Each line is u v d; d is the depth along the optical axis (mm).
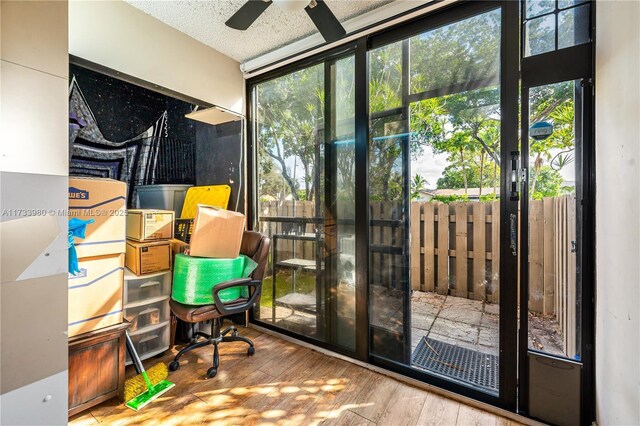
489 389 1691
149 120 3070
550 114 1526
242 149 2789
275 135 2648
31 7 1126
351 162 2199
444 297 1898
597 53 1372
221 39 2379
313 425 1548
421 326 1949
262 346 2420
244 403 1719
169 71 2203
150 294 2170
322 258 2369
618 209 1168
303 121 2455
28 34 1116
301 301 2490
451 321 1876
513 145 1586
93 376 1616
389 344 2037
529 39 1565
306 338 2439
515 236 1593
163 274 2215
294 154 2523
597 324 1390
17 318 1103
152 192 2871
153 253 2129
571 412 1467
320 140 2357
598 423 1381
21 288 1112
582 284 1466
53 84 1181
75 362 1558
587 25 1449
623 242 1127
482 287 1781
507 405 1619
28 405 1128
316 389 1850
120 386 1715
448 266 1881
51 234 1184
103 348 1658
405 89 1934
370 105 2070
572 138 1488
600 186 1349
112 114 2787
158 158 3143
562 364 1487
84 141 2609
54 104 1183
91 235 1631
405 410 1658
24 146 1106
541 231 1556
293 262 2543
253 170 2805
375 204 2074
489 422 1566
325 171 2334
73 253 1475
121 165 2852
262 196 2752
